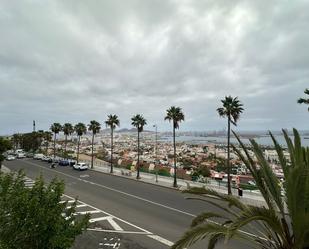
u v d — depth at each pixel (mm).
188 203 30609
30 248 10289
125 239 19422
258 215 7312
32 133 130625
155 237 19844
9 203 10688
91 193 36594
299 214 7160
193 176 48656
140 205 29844
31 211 10312
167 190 39312
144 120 60094
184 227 22094
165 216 25375
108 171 61562
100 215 25766
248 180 48219
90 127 80375
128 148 177625
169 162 94000
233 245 17484
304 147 8711
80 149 171500
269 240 8609
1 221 10234
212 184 42844
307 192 7059
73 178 50594
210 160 95688
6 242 9828
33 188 11680
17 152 107938
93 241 18922
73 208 12672
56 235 10539
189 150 151000
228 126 37562
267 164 8984
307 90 20922
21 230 10188
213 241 8992
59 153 120625
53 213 10836
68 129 109750
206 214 10031
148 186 42844
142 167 62062
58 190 11938
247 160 9469
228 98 38094
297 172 7172
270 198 9188
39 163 79625
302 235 7242
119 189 39906
